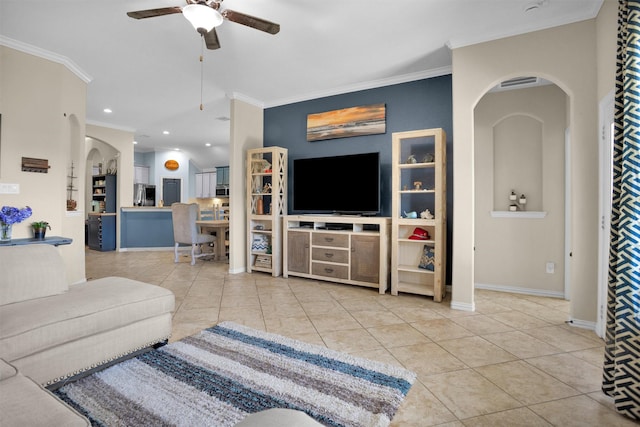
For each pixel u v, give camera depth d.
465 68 3.22
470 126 3.21
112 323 1.92
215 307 3.28
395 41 3.30
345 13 2.81
